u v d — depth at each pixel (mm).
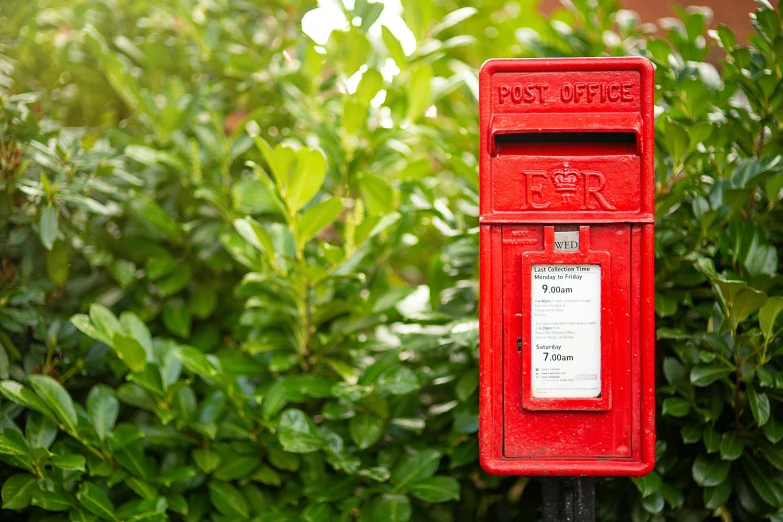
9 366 2301
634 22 2920
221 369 2225
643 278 1702
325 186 2689
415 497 2340
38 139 2449
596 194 1700
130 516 1966
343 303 2328
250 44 3061
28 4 2928
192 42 3107
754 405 1909
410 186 2580
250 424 2246
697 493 2215
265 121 2928
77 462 1953
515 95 1703
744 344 1995
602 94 1693
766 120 2188
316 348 2475
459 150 2742
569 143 1743
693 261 2082
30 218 2361
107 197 2523
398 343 2564
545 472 1707
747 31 3854
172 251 2795
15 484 1968
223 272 2834
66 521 2045
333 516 2156
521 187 1710
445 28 2947
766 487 2002
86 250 2732
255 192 2496
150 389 2148
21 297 2262
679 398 2049
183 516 2248
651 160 1685
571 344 1719
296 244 2303
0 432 2076
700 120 2334
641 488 1994
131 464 2123
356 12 2711
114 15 3109
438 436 2477
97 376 2611
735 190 2045
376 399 2207
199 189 2504
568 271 1713
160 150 2791
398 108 2748
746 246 2094
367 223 2219
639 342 1715
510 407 1738
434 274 2631
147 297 2672
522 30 2910
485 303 1716
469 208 2795
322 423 2535
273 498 2297
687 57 2453
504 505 2523
